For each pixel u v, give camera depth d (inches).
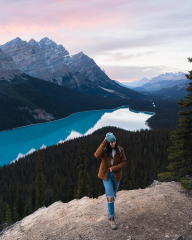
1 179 3447.3
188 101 449.7
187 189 288.5
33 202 2076.8
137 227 185.0
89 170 3299.7
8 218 1646.2
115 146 192.1
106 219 209.3
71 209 275.9
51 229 219.9
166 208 222.4
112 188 195.9
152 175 2859.3
